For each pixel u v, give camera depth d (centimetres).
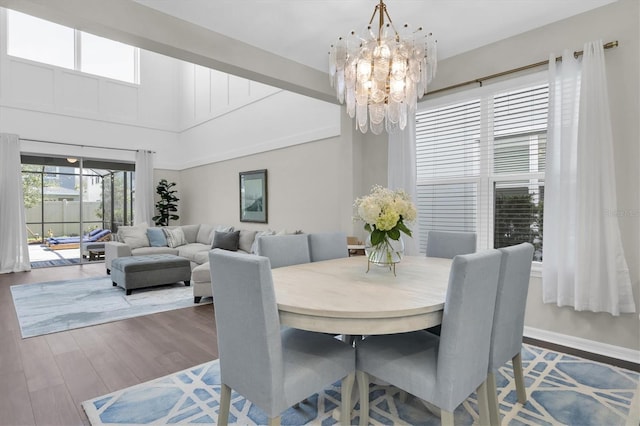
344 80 255
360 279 199
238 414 188
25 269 608
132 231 611
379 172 412
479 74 330
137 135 765
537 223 304
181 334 308
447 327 141
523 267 184
